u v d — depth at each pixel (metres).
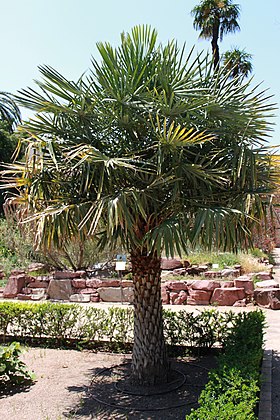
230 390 2.97
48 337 6.30
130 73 4.34
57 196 4.36
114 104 4.16
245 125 4.24
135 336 4.56
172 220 3.74
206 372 4.86
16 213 4.67
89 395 4.25
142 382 4.42
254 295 9.05
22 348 6.10
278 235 24.52
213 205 4.09
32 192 4.32
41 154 4.15
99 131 4.30
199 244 4.46
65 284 10.45
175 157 4.02
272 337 6.46
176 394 4.21
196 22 20.58
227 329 5.51
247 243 4.29
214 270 11.43
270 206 4.19
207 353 5.63
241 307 8.99
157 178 3.83
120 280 10.06
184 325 5.71
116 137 4.34
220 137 4.37
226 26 20.19
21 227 4.58
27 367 5.17
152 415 3.75
